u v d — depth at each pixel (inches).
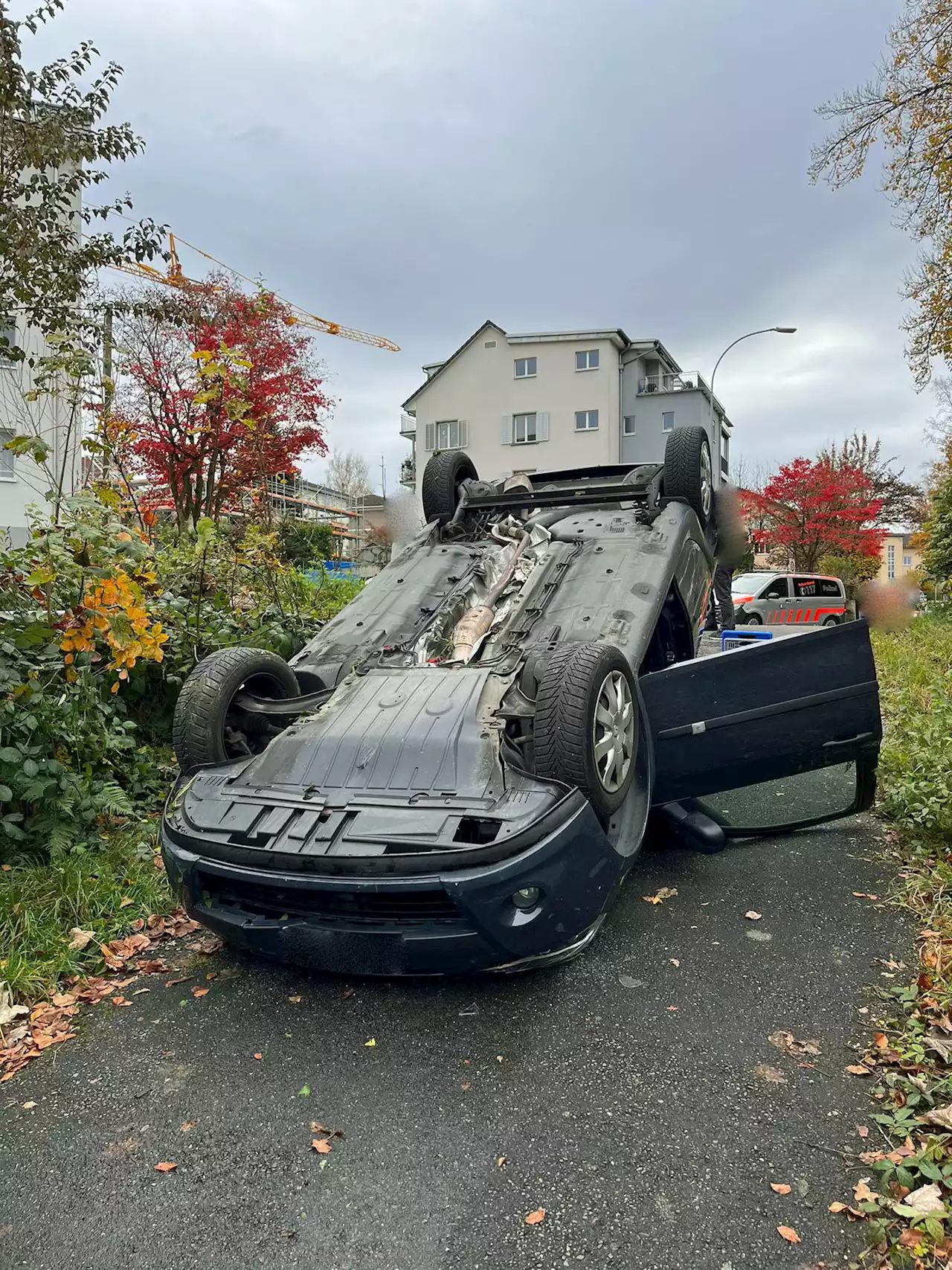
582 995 130.1
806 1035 117.8
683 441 222.7
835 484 1132.5
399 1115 103.4
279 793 134.2
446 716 141.5
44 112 276.7
